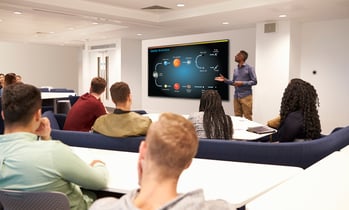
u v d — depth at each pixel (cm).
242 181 168
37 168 146
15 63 1248
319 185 145
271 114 738
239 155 248
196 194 87
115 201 92
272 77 734
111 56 1158
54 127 370
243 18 696
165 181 89
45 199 141
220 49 834
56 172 148
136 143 268
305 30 740
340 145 259
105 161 210
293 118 308
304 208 120
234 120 440
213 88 848
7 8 634
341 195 133
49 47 1321
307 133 305
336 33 697
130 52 1124
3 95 154
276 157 241
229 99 819
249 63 792
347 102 690
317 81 730
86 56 1280
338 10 606
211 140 256
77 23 891
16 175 146
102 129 277
